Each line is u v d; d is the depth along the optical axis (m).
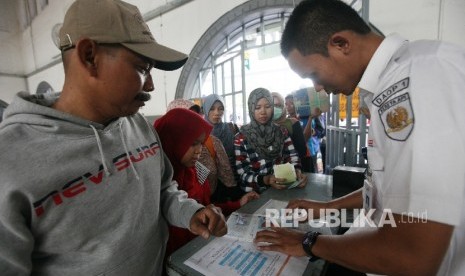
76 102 0.56
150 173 0.68
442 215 0.39
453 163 0.38
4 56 7.59
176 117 1.04
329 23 0.54
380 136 0.51
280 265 0.60
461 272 0.47
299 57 0.59
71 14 0.52
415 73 0.45
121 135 0.63
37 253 0.51
